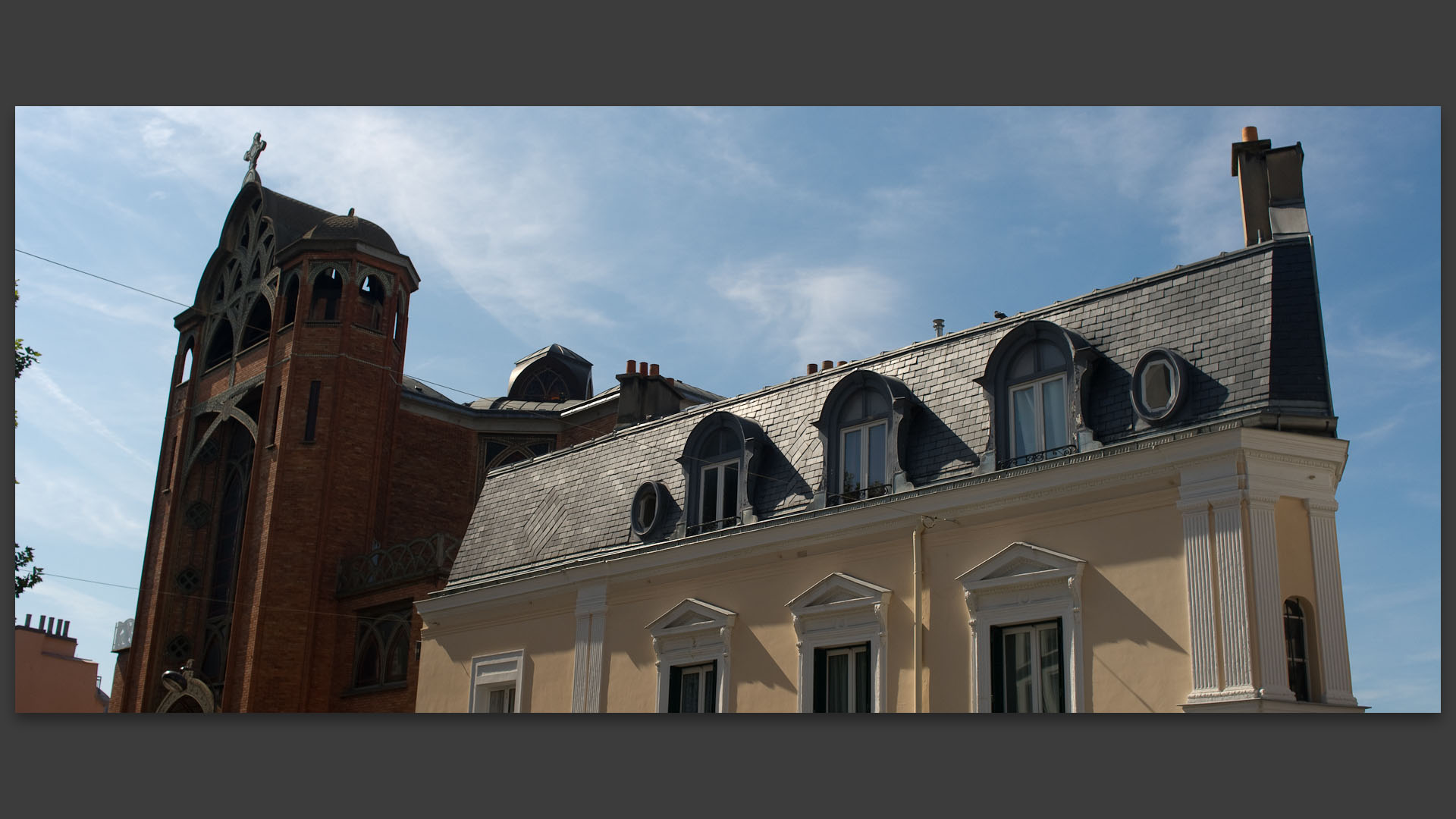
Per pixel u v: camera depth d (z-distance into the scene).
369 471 35.75
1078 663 14.98
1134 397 15.57
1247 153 17.34
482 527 24.09
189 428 39.84
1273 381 14.58
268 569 33.66
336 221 37.72
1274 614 13.77
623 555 20.31
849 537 17.61
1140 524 14.95
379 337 37.16
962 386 17.72
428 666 23.12
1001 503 16.14
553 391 45.66
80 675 45.41
